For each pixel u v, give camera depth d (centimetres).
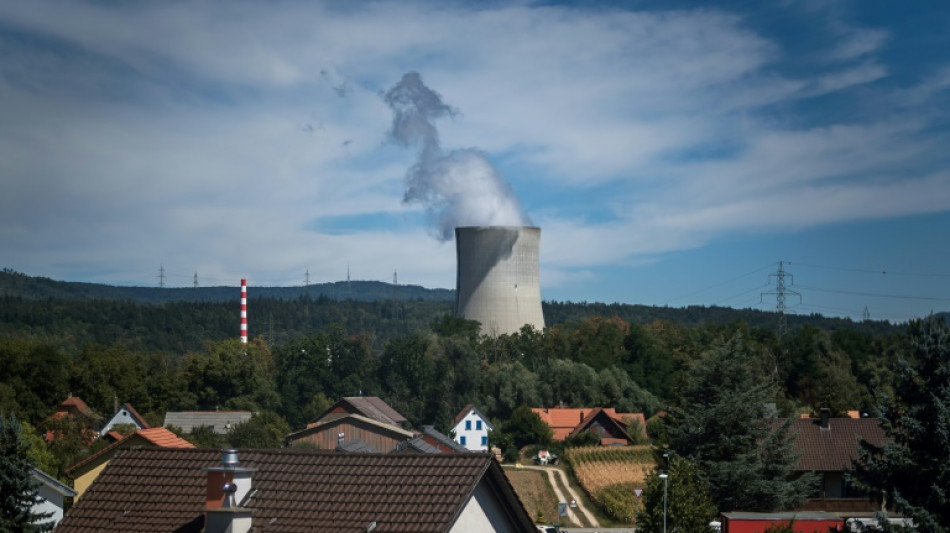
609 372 12125
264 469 2284
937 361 3797
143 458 2394
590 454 9350
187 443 4856
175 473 2330
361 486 2192
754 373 9250
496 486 2302
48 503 3766
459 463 2206
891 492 3712
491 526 2305
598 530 6500
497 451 9331
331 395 12125
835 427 5859
